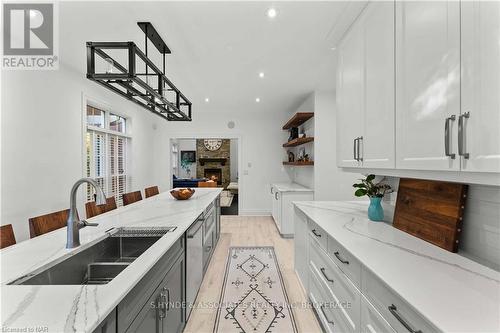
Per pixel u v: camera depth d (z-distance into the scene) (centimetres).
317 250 198
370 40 165
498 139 81
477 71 88
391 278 99
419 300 84
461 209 125
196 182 793
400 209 172
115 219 204
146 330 120
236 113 615
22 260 120
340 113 219
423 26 115
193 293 223
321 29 224
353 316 132
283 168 621
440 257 120
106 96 405
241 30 226
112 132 432
